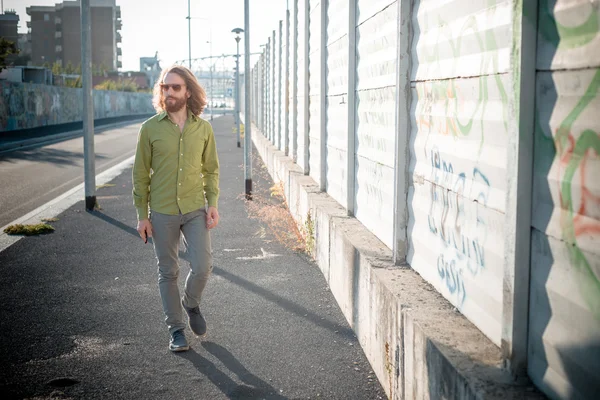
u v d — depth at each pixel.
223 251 7.79
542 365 2.38
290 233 8.88
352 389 3.89
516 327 2.51
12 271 6.85
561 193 2.21
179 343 4.50
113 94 70.00
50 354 4.46
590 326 2.03
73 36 120.44
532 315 2.46
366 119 5.71
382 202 5.07
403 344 3.43
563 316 2.21
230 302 5.69
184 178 4.44
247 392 3.84
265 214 10.42
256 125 33.31
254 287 6.18
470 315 3.20
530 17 2.38
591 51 2.02
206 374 4.11
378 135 5.21
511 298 2.52
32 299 5.80
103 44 119.81
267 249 7.89
